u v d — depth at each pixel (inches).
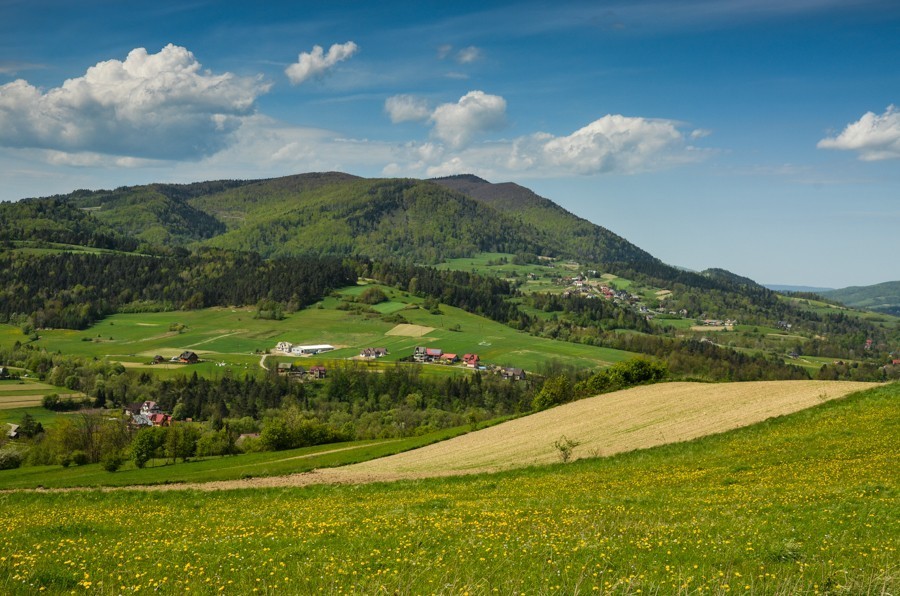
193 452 4082.2
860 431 1780.3
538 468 2084.2
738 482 1378.0
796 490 1147.9
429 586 574.6
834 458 1515.7
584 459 2155.5
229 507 1497.3
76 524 1090.1
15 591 593.6
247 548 784.3
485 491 1568.7
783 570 594.9
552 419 3243.1
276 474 2549.2
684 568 606.2
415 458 2733.8
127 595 577.6
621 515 970.1
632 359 4404.5
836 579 554.6
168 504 1664.6
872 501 949.2
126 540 906.1
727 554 660.1
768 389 3002.0
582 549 700.0
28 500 1902.1
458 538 804.0
